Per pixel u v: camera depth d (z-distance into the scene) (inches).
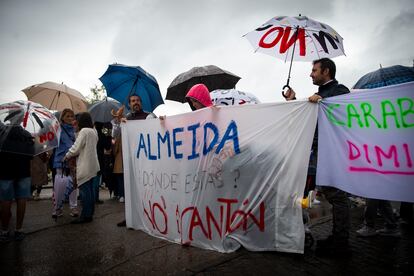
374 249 135.2
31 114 165.2
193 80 292.4
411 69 188.2
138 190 175.8
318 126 125.6
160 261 125.3
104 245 148.7
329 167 122.7
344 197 124.7
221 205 136.7
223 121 140.4
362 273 108.4
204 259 126.0
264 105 131.8
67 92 300.2
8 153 157.9
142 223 173.0
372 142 115.6
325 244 126.3
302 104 125.2
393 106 112.8
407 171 109.2
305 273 108.9
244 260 120.6
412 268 112.9
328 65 138.1
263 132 130.7
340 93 132.8
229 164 136.3
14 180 162.2
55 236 166.1
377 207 158.4
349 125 120.0
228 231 133.6
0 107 161.2
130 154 181.8
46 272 118.0
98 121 297.7
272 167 126.9
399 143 111.0
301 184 120.3
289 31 157.6
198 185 144.5
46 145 166.2
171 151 157.8
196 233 142.8
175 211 153.2
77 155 197.9
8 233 160.4
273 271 110.8
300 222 119.5
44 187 422.0
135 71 217.3
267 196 126.4
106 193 362.3
